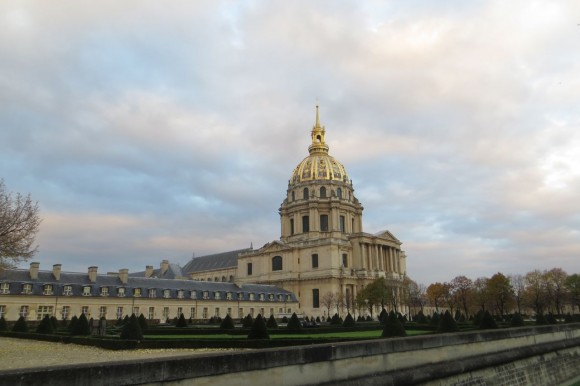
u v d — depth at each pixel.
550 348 36.66
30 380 10.31
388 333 39.28
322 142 175.75
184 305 112.88
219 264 198.75
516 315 54.38
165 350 39.62
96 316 97.44
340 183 165.25
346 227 161.62
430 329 68.25
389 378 19.86
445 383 23.48
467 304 144.12
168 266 167.00
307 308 146.00
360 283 146.88
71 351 39.41
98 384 11.37
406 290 144.00
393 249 164.50
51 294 91.88
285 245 155.88
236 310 124.31
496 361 28.28
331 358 17.69
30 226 42.81
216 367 13.84
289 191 169.12
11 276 89.25
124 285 104.62
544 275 138.62
